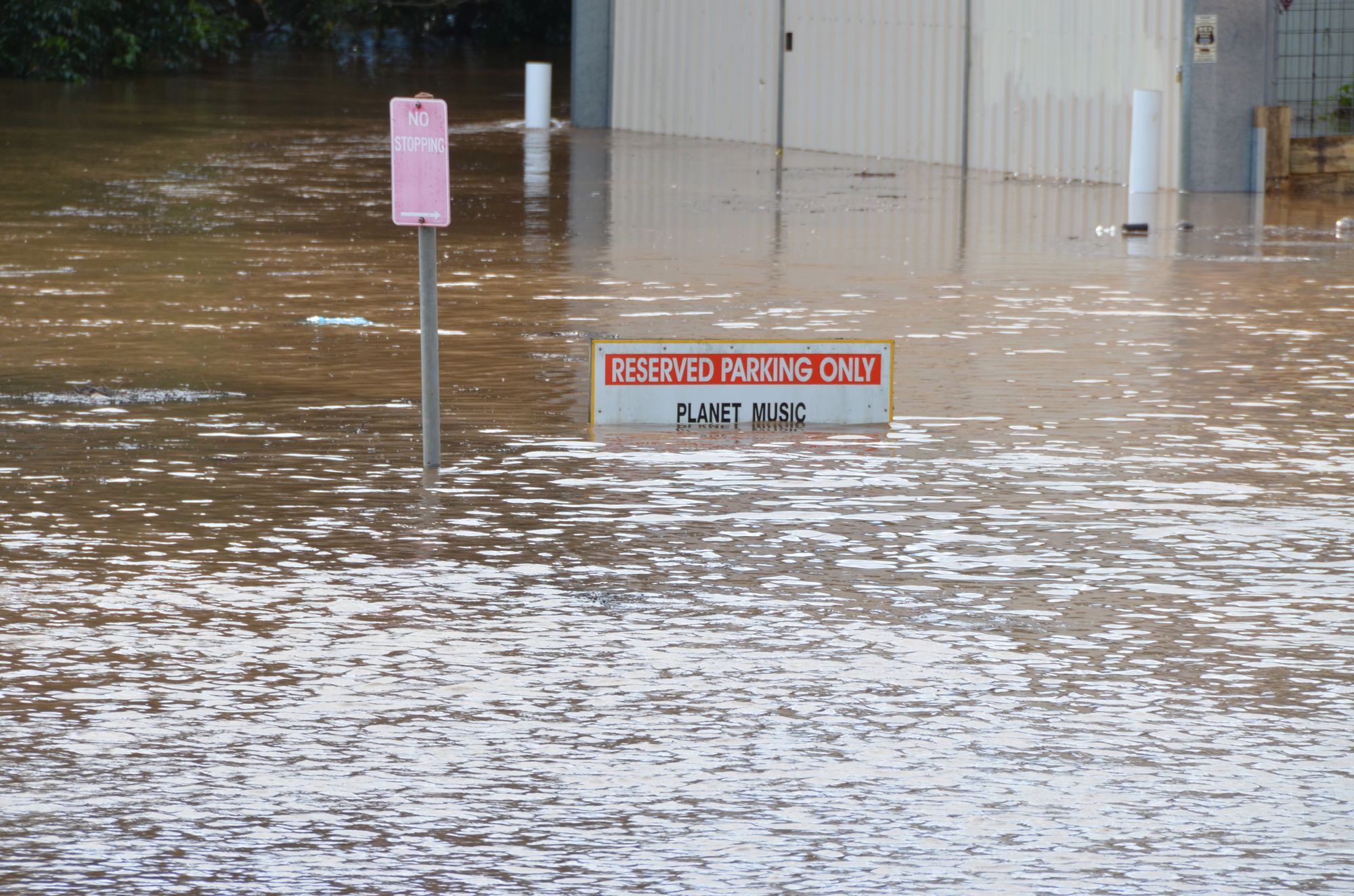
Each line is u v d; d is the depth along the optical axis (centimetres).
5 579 1184
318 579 1193
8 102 5822
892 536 1308
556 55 9062
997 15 4266
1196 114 3800
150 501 1371
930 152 4491
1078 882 791
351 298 2358
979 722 967
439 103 1464
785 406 1666
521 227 3189
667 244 2970
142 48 7238
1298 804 871
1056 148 4144
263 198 3544
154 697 992
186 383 1802
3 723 954
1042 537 1311
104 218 3188
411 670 1034
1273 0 3788
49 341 2019
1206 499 1417
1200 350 2041
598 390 1642
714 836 834
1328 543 1304
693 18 5231
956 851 820
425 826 843
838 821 850
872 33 4631
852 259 2802
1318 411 1731
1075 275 2630
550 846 824
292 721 962
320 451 1532
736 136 5112
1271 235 3125
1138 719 974
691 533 1309
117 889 783
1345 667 1055
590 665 1045
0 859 809
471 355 1980
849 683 1022
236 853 816
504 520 1334
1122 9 3941
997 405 1750
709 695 1002
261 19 9088
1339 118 3966
